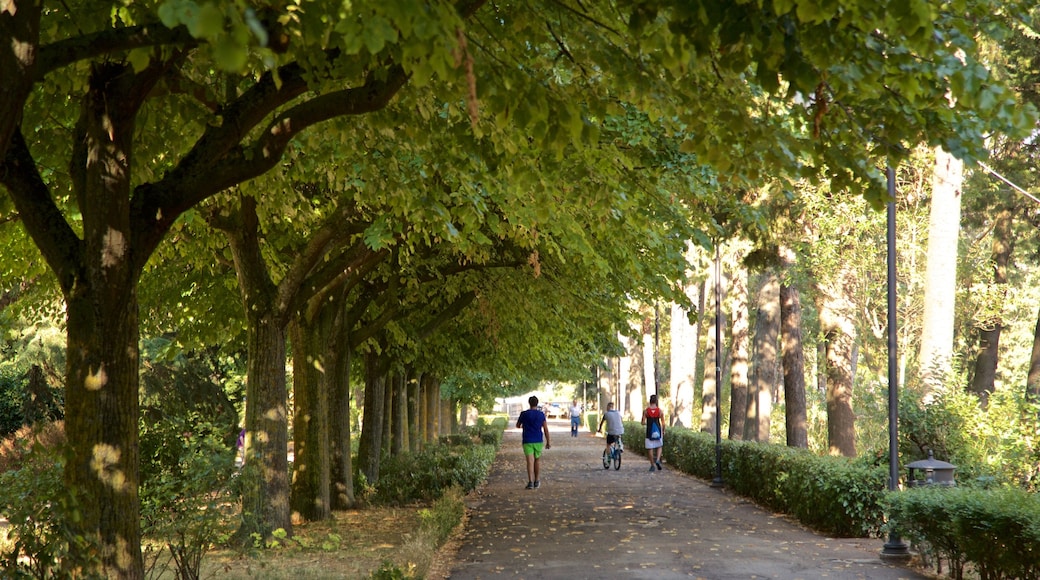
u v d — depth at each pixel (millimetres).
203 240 14617
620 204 9367
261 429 13602
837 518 13898
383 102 6812
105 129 6801
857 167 6109
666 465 32219
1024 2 5898
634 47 6020
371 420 22484
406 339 20375
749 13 4785
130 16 7582
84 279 6781
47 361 25391
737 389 31094
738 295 31125
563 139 5375
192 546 9617
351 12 3861
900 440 13102
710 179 13031
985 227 37594
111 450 6727
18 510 5816
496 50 6070
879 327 25172
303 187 14727
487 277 18719
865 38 5199
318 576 10594
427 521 13758
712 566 11055
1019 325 44375
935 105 5875
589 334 23016
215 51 3162
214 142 6988
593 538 13703
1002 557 8453
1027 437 12453
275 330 13703
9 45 5199
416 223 11430
